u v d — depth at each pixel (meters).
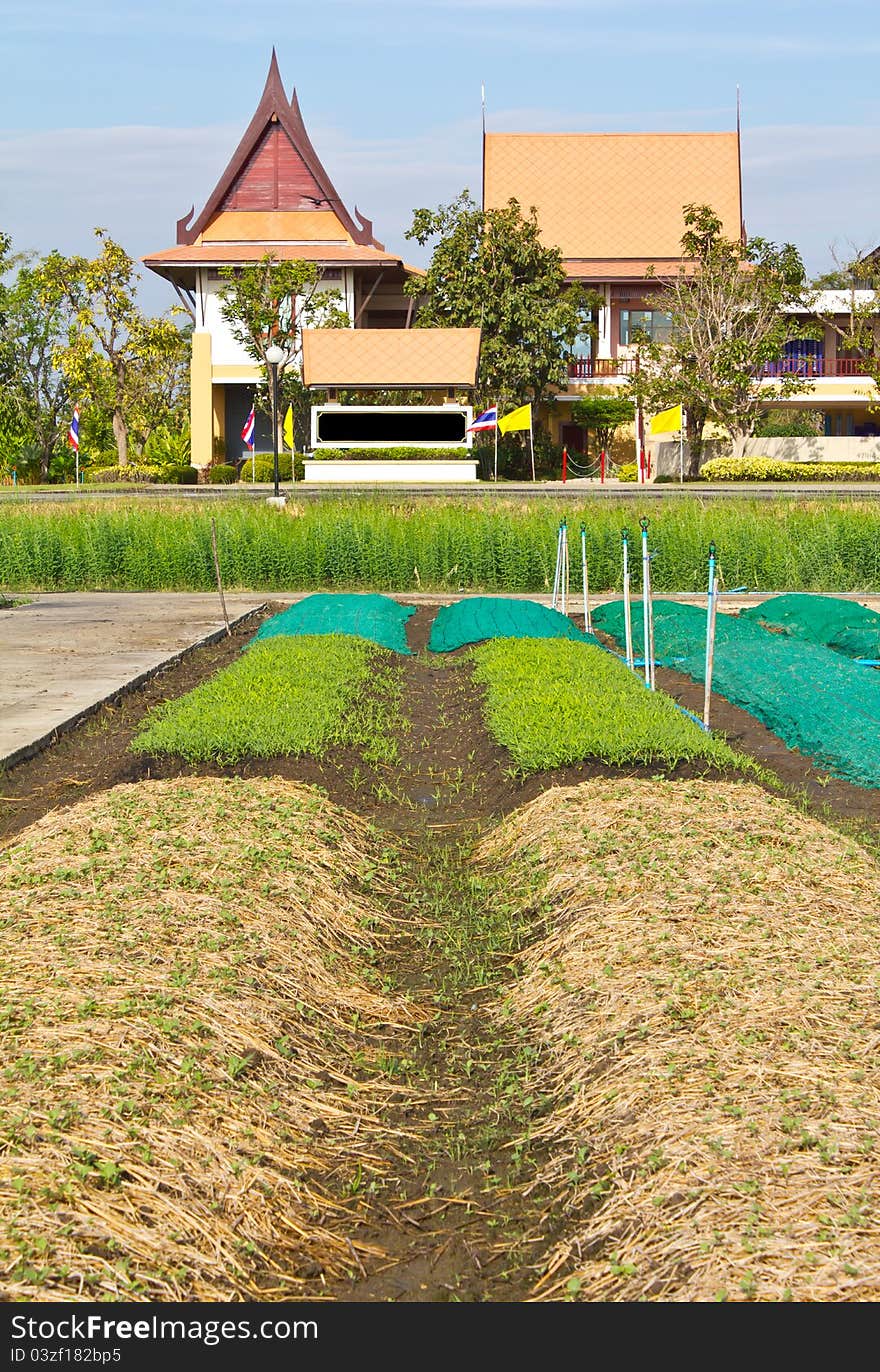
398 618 19.12
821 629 17.72
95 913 6.41
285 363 45.00
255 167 51.19
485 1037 6.00
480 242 45.28
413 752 10.84
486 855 8.37
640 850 7.43
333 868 7.66
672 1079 4.96
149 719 11.40
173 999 5.55
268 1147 4.84
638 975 5.86
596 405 48.03
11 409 53.72
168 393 61.44
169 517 26.36
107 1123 4.61
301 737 10.05
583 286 51.09
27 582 25.56
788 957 5.94
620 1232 4.30
